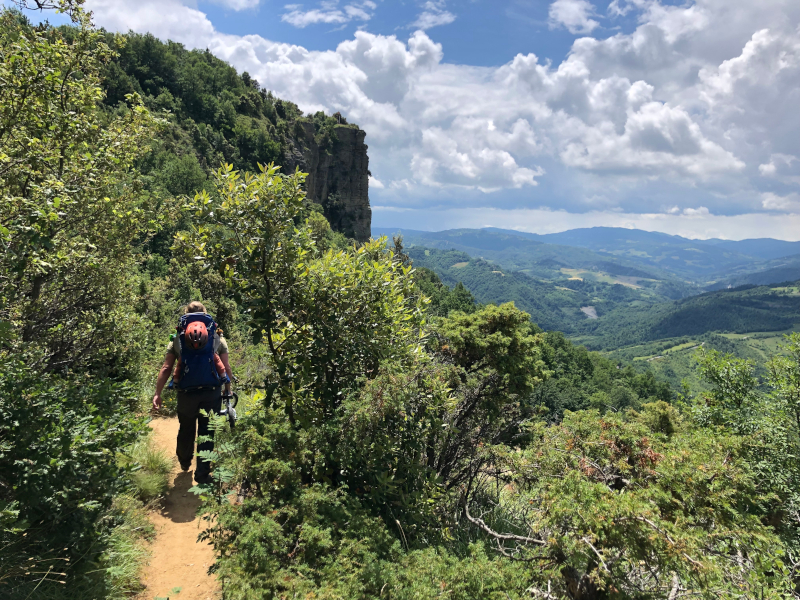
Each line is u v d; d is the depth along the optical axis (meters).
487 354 9.91
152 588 2.79
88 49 5.44
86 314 5.39
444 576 3.02
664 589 3.17
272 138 132.12
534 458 4.09
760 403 8.91
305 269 4.09
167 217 6.32
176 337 4.20
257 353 4.50
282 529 2.85
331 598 2.44
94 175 4.84
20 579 2.26
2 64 4.13
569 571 3.05
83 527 2.63
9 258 3.03
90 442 2.62
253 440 3.37
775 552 3.15
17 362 2.90
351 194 155.38
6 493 2.38
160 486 3.98
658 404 12.59
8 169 3.95
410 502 3.87
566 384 72.31
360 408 3.55
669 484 3.43
